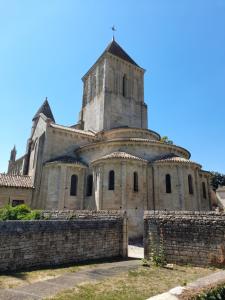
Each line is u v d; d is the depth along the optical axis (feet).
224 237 46.50
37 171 110.63
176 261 50.24
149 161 99.55
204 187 113.60
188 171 96.27
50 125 117.80
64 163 102.94
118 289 33.04
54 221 49.52
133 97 154.92
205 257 47.55
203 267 47.09
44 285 34.27
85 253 53.11
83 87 170.60
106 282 36.52
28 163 132.77
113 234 60.03
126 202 87.61
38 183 108.47
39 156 114.11
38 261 45.24
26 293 30.48
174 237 51.80
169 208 91.09
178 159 96.22
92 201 97.04
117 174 91.30
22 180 111.86
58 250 48.62
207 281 24.80
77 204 102.01
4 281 35.37
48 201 101.14
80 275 40.52
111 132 123.65
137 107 154.71
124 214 63.21
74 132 122.83
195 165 97.45
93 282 36.40
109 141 103.76
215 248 46.96
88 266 47.67
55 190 101.50
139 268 46.37
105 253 57.06
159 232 53.78
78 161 110.52
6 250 41.34
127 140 101.81
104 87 142.31
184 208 89.86
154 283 36.29
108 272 42.93
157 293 31.50
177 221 52.39
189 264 48.80
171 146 106.63
